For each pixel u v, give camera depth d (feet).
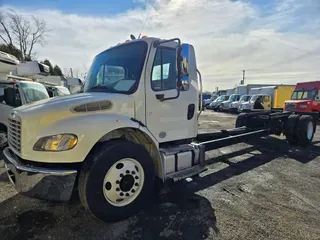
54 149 7.51
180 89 10.78
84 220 8.91
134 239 7.78
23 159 7.86
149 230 8.31
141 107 9.57
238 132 19.63
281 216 9.39
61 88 33.68
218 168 15.71
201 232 8.22
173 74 10.57
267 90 72.08
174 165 10.71
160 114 10.24
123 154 8.64
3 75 27.50
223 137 17.97
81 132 7.77
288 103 44.42
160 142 10.40
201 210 9.80
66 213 9.41
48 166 7.79
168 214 9.44
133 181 9.04
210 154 19.52
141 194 9.27
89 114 8.28
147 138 9.89
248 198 11.04
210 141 15.51
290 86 69.51
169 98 10.32
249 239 7.86
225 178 13.74
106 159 8.21
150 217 9.18
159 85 10.12
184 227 8.52
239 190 11.99
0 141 19.69
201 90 12.22
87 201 7.94
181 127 11.25
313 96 42.34
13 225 8.55
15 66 29.17
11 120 8.96
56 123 7.70
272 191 11.88
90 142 7.91
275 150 21.07
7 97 19.80
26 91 20.43
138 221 8.89
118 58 10.45
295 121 22.52
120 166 8.70
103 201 8.25
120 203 8.79
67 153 7.61
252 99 66.44
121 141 8.93
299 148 21.93
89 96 8.83
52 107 7.89
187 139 12.22
